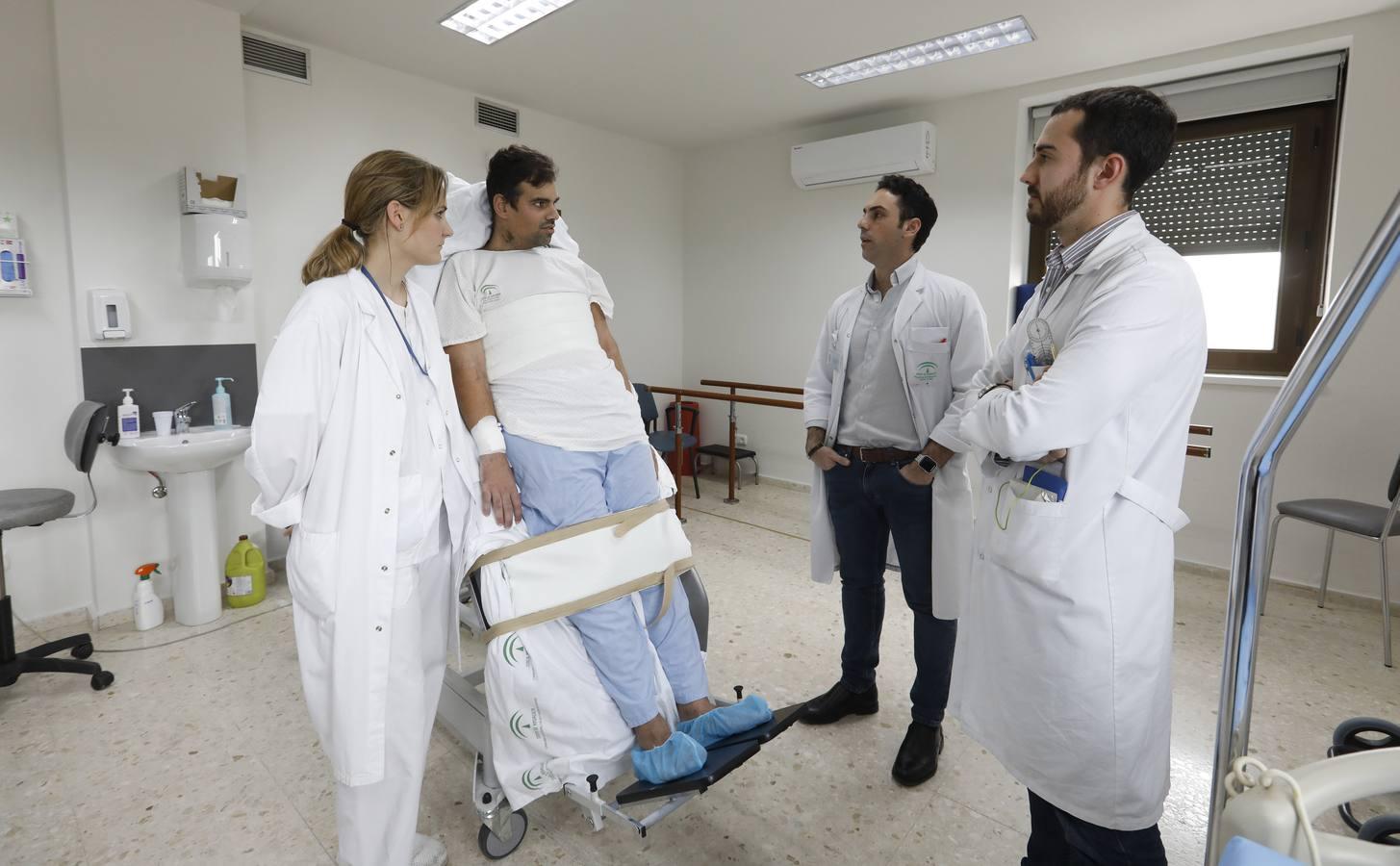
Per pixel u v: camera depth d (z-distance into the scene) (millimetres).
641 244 5234
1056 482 1167
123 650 2678
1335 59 3127
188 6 2900
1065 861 1276
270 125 3283
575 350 1603
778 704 2309
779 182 4949
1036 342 1271
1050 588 1176
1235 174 3479
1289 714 2256
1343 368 3088
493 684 1481
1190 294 1134
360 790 1383
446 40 3336
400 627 1396
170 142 2896
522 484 1610
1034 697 1221
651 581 1644
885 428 1989
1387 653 2580
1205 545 3510
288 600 3137
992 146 4008
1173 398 1157
